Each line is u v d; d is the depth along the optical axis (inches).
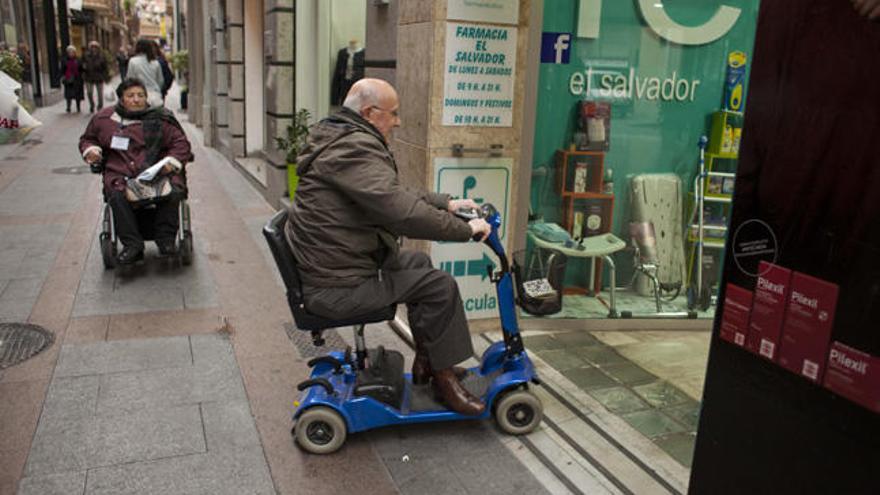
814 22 67.7
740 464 81.2
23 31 661.3
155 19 2518.5
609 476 112.0
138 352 152.6
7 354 148.5
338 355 129.0
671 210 191.2
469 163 160.1
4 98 167.6
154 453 113.9
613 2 171.9
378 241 114.7
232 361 150.1
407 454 117.4
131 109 207.8
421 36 157.1
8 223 258.8
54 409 126.3
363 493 106.3
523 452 119.1
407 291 114.6
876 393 65.4
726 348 81.5
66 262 216.7
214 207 305.7
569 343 169.9
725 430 82.8
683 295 194.2
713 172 189.8
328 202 109.2
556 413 132.9
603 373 152.6
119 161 207.2
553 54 171.0
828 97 67.0
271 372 145.5
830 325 68.9
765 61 73.3
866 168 64.1
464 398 119.8
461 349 117.4
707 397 85.0
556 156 178.7
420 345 129.3
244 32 403.9
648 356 163.5
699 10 178.1
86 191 318.7
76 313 174.7
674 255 193.3
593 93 177.0
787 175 71.7
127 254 202.7
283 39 294.5
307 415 114.3
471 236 112.1
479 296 169.8
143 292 192.9
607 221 186.1
